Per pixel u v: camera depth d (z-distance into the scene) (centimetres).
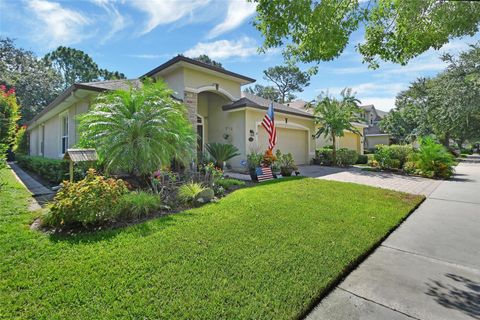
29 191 755
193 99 1250
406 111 3166
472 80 1623
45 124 1631
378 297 286
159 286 285
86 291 272
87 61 3700
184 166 932
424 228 512
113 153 678
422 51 484
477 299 281
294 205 618
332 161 1755
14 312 240
